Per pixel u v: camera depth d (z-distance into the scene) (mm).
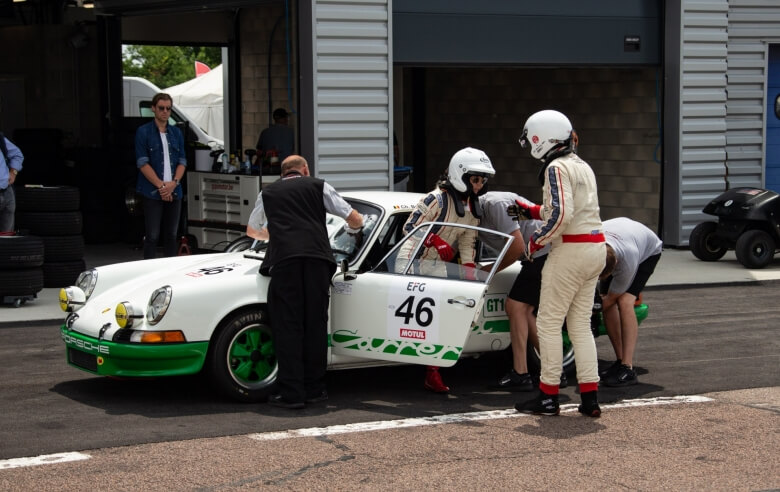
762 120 15703
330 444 5852
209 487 5086
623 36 14656
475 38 13719
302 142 12812
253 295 6668
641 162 16078
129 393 7031
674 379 7652
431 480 5227
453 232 6844
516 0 13914
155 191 11188
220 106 24594
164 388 7168
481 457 5637
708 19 14945
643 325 9789
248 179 12695
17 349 8469
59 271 11156
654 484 5207
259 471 5344
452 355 6496
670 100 14977
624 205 16406
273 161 12961
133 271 7414
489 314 7195
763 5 15523
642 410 6730
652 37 14867
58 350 8445
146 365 6457
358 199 7367
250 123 17953
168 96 11141
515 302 7137
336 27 12734
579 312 6582
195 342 6516
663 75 14984
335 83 12789
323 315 6703
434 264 6703
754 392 7250
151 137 11156
